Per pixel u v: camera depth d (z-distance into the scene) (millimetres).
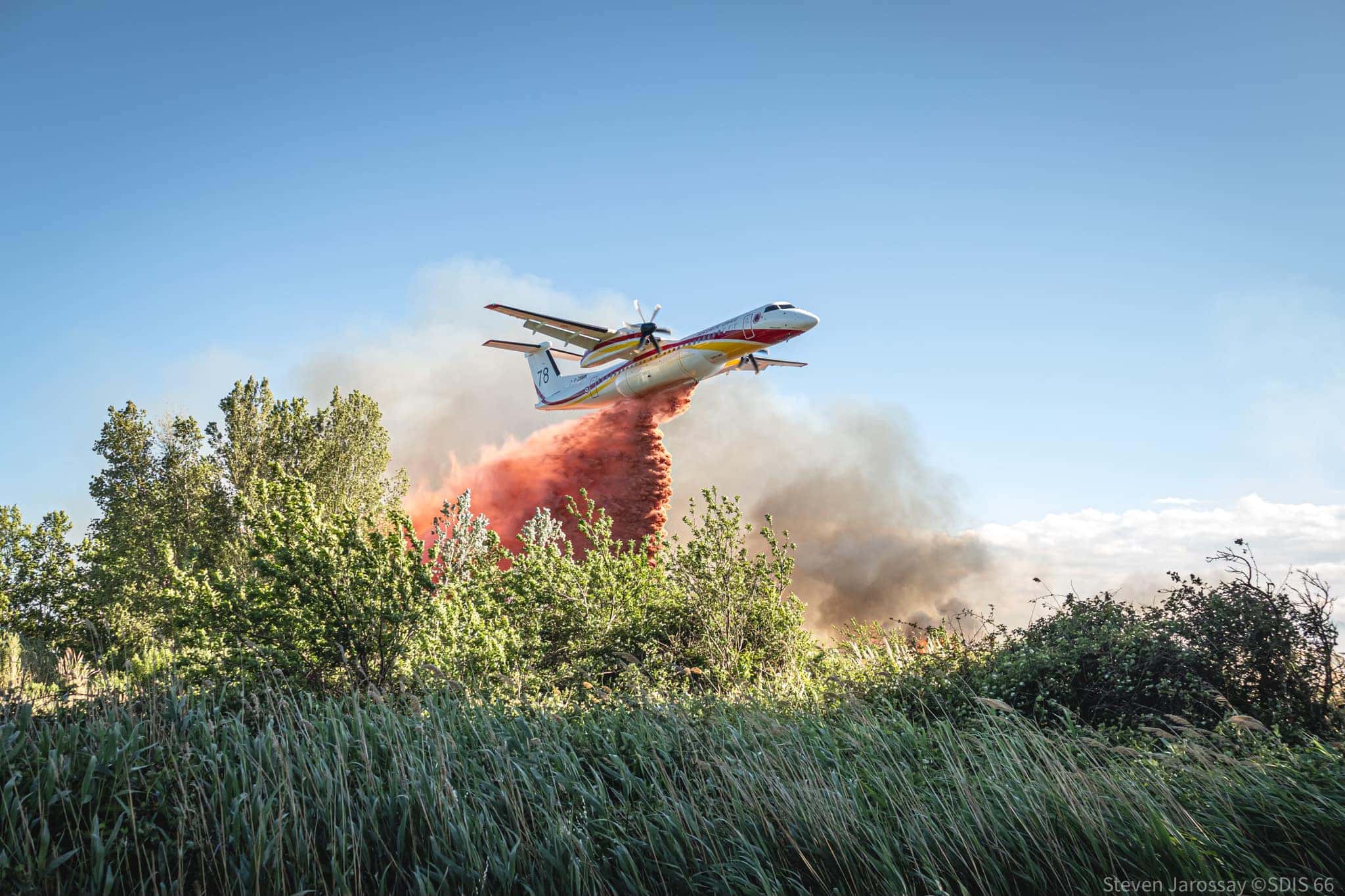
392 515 10414
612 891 5180
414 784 5688
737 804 5770
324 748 6305
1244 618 8227
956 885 5234
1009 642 9594
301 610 9508
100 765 5738
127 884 5035
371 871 5316
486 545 12977
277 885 4965
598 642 12164
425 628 9852
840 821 5578
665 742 6922
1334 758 5996
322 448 23812
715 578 12859
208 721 6691
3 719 6578
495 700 8586
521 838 5566
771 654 12609
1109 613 9164
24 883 4738
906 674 9766
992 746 6789
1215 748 6602
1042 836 5402
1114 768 6098
